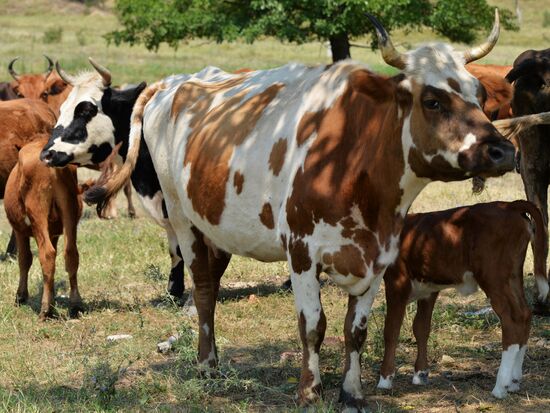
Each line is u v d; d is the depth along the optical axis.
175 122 10.07
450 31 34.19
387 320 9.28
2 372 10.40
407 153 7.67
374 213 7.97
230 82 10.09
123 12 35.06
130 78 46.81
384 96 7.70
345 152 8.04
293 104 8.66
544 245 9.05
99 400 8.98
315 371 8.45
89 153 13.69
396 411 8.66
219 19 33.03
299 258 8.23
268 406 8.98
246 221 8.84
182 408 8.97
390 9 31.41
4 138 15.55
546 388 9.26
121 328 12.32
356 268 8.09
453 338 11.32
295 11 32.66
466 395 9.12
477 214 8.83
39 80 24.02
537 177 12.52
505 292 8.80
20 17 88.31
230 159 8.91
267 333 11.84
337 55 33.59
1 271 15.82
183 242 10.18
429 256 9.00
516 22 75.88
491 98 9.02
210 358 9.96
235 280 15.09
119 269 15.59
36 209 12.74
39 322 12.72
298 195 8.16
